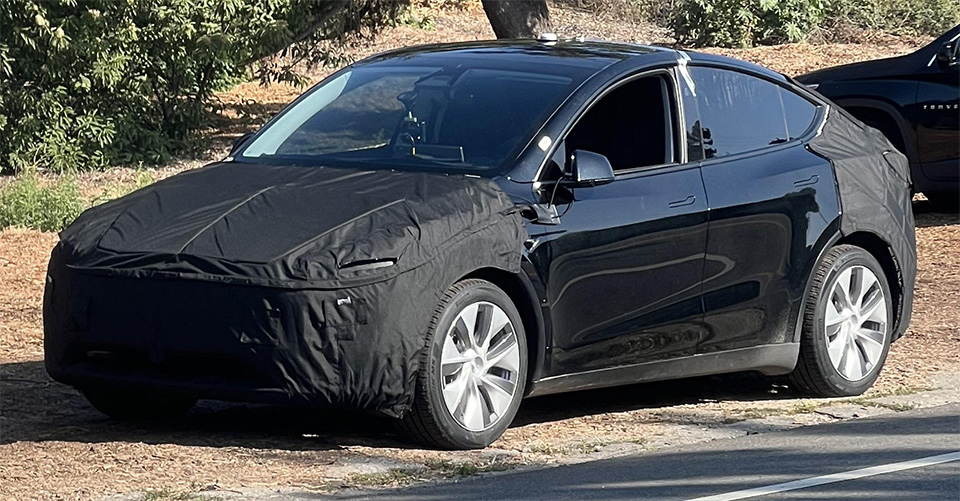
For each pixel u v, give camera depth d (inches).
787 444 271.6
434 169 274.4
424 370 251.4
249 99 954.7
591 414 300.2
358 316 244.2
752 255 299.7
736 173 300.2
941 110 545.6
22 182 597.0
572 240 271.4
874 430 283.3
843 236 315.6
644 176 286.8
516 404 267.1
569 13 1159.0
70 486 236.5
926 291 439.8
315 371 243.6
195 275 247.4
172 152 784.3
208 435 274.1
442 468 249.8
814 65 967.0
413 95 295.4
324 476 244.2
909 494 232.1
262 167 283.6
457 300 255.1
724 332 298.0
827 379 312.8
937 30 1112.2
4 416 290.4
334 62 824.9
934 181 551.5
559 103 283.9
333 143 289.7
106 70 730.8
